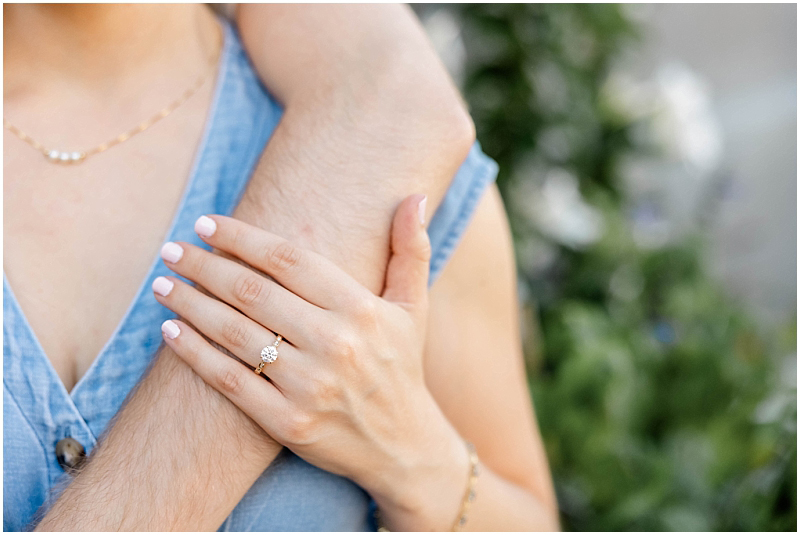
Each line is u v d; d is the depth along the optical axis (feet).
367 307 2.04
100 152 2.26
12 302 2.12
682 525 3.93
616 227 5.01
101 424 2.12
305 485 2.18
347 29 2.31
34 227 2.19
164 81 2.31
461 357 2.38
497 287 2.41
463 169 2.33
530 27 4.73
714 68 7.62
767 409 3.99
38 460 2.11
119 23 2.25
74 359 2.15
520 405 2.50
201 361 2.03
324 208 2.14
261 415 2.03
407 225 2.13
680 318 4.91
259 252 2.05
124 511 2.00
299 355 2.02
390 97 2.22
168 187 2.25
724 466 4.37
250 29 2.39
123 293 2.19
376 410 2.08
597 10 4.95
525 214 4.95
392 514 2.25
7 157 2.24
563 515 4.33
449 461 2.24
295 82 2.29
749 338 5.07
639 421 4.69
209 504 2.04
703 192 5.93
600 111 5.22
